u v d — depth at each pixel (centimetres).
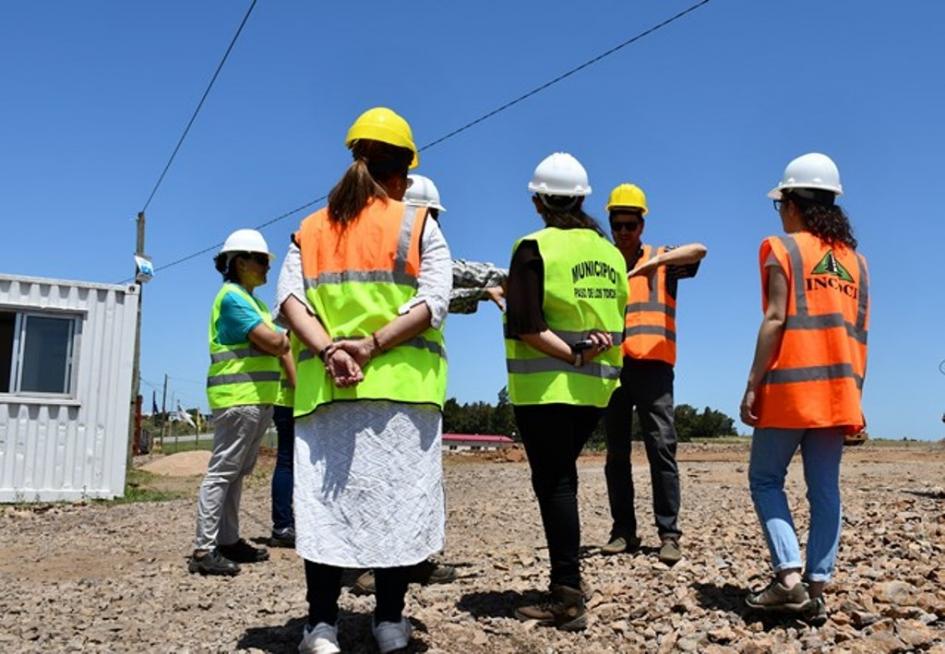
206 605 465
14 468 1175
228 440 575
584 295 405
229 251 609
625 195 551
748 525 669
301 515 336
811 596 389
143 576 566
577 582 394
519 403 401
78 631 417
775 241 394
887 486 986
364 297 340
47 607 470
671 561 516
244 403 573
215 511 570
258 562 615
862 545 542
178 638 401
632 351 538
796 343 387
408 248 344
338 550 327
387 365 335
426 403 340
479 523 786
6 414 1177
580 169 426
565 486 398
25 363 1196
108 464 1223
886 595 414
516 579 489
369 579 466
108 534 801
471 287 482
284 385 661
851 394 383
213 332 595
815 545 390
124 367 1246
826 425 381
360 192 350
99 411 1227
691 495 989
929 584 435
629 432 564
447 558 597
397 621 348
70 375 1218
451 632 387
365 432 331
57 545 736
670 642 370
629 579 476
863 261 411
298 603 462
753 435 410
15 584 551
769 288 395
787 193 411
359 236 345
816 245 396
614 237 555
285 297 349
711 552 541
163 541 745
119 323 1249
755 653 353
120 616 446
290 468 683
